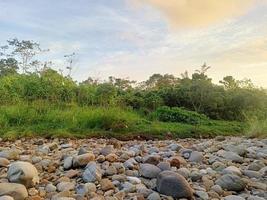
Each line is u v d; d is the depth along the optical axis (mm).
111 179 4375
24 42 24969
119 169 4609
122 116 10484
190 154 5672
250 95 17938
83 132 9414
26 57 28781
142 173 4473
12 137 8484
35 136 8852
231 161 5496
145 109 15688
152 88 21469
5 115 10094
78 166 4781
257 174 4797
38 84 14438
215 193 4031
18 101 12047
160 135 10125
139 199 3764
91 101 13633
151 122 11898
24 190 3752
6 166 4820
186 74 22984
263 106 17625
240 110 17594
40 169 4793
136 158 5191
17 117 10094
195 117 13883
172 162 4930
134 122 10992
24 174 4000
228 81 20719
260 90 19156
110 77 19719
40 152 6160
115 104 13438
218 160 5418
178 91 18359
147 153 5977
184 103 18062
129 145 7668
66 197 3670
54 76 15609
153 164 4824
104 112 10406
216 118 17469
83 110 10883
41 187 4113
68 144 7270
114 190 4047
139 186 4090
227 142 7660
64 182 4215
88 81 16625
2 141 8281
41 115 10430
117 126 9977
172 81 24688
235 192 4203
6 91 13406
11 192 3646
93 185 4094
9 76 16375
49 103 11992
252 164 5156
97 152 5562
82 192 3969
